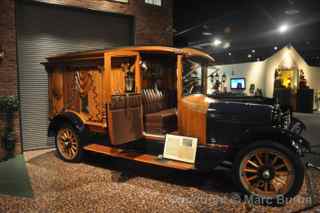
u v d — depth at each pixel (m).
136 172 4.37
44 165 4.75
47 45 5.83
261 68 15.59
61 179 4.03
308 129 8.60
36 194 3.48
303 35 13.08
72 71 4.84
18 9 5.45
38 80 5.77
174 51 4.00
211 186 3.78
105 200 3.30
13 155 5.39
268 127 3.34
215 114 3.70
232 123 3.61
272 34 12.93
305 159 5.02
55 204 3.19
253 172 3.34
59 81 5.09
